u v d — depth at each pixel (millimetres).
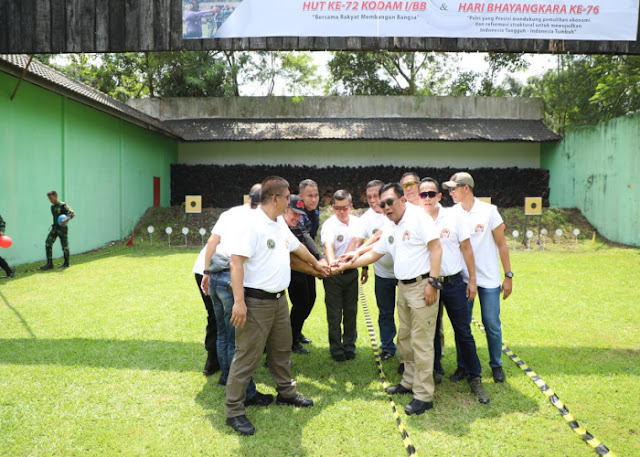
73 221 10836
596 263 9555
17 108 8945
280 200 2789
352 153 17578
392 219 3096
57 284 7047
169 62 19984
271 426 2805
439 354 3523
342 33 4809
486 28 4754
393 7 4773
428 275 3031
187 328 4785
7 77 8648
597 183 13969
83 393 3213
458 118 17844
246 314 2723
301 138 16141
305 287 3977
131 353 4020
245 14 4797
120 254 10805
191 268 8625
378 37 4797
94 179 11828
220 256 3143
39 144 9625
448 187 3504
